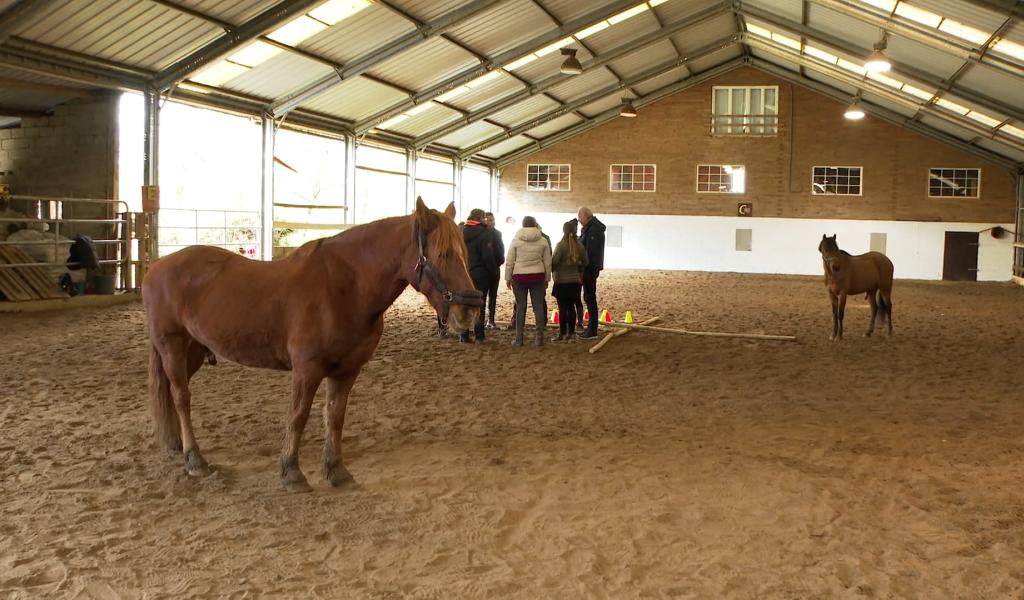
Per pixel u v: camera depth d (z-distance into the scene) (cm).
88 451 509
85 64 1296
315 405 652
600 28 1980
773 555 364
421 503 430
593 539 382
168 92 1477
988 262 2731
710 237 2970
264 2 1312
